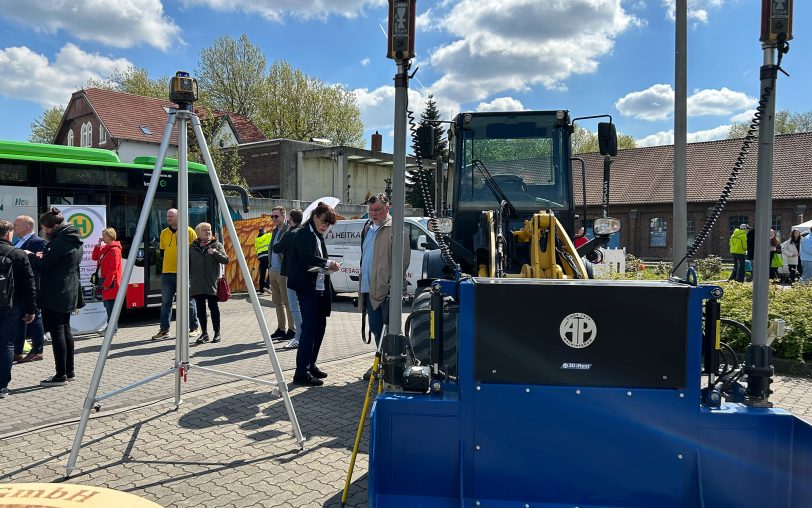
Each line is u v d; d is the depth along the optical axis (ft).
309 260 20.95
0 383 19.99
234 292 53.47
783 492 9.53
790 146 121.80
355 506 12.34
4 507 6.01
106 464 14.43
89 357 26.37
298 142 109.60
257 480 13.57
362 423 13.01
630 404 9.62
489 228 16.40
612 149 19.15
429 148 17.31
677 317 9.55
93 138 123.65
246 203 41.68
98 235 32.50
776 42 10.01
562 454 9.73
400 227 10.85
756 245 10.17
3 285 19.47
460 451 9.87
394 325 10.79
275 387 15.93
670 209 129.59
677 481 9.61
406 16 10.69
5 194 31.24
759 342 10.05
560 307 9.65
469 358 9.84
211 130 90.07
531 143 21.20
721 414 9.55
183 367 17.92
